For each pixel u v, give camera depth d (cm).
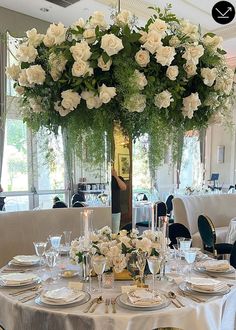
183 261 246
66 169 214
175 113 209
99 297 178
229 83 215
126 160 214
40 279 210
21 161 704
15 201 706
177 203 535
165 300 172
